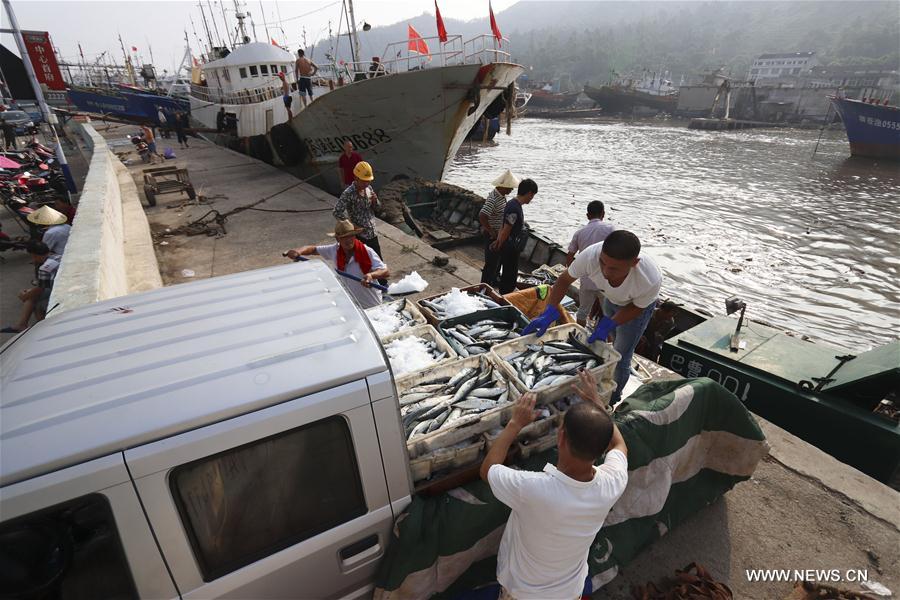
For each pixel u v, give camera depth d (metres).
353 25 16.20
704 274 16.20
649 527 2.96
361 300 4.41
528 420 2.33
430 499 2.41
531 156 44.50
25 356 2.01
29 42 15.90
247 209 11.95
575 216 23.16
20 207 11.36
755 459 3.15
